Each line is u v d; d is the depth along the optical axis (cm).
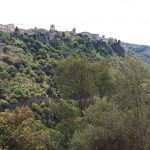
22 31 15250
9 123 3506
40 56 12575
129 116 3978
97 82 5881
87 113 4338
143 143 3838
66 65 6047
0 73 10231
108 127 4025
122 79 4034
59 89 6156
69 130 5272
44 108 8556
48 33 14700
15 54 12219
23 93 9225
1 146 3353
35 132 3678
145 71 4047
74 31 15875
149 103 4016
